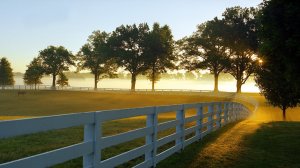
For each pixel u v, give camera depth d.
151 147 9.12
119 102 65.50
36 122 4.81
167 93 78.44
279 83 24.92
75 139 11.54
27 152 9.03
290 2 14.93
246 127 20.03
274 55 17.09
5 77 131.88
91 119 6.22
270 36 16.17
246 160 10.98
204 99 67.50
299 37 14.77
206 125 15.19
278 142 14.52
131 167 8.82
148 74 96.06
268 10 15.70
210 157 11.03
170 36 98.62
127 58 91.12
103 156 9.36
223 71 85.50
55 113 46.94
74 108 55.34
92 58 104.00
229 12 82.19
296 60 15.33
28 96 77.94
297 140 15.04
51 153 5.14
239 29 79.50
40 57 117.31
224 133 16.56
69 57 116.94
